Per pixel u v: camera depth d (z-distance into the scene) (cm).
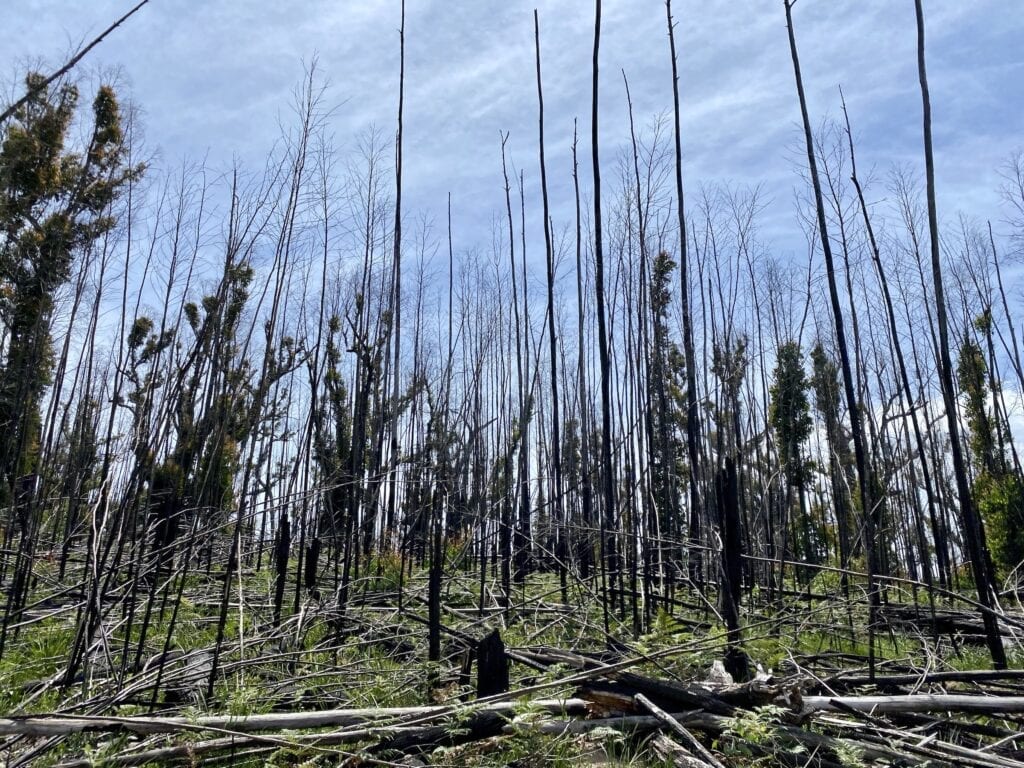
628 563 933
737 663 502
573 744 407
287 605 847
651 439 877
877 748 381
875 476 1034
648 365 890
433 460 952
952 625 791
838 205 756
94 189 855
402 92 842
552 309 880
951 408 579
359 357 1047
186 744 388
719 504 588
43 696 505
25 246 834
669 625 657
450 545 1241
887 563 1087
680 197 646
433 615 595
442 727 415
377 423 1046
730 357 1349
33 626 707
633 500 849
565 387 1344
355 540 914
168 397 564
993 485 1402
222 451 700
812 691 488
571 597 948
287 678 588
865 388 1078
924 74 580
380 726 418
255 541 737
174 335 589
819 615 842
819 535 1510
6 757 395
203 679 562
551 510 1110
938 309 584
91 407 1056
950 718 452
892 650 732
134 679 500
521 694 449
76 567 929
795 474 1451
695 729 419
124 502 536
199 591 896
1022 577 859
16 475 798
